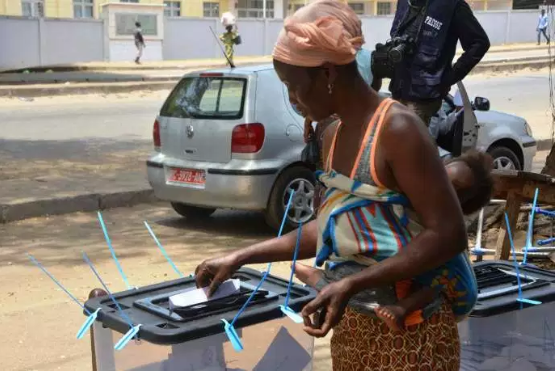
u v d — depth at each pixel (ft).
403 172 6.68
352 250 7.05
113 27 107.14
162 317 8.00
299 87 6.87
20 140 44.70
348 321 7.45
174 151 24.32
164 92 78.28
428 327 7.12
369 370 7.33
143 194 29.35
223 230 25.20
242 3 153.17
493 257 19.02
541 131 46.21
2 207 25.80
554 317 9.43
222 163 23.12
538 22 130.72
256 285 8.98
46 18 100.32
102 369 8.57
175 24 114.11
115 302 8.44
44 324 16.11
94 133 48.21
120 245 23.11
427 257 6.64
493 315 8.74
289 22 6.77
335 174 7.16
